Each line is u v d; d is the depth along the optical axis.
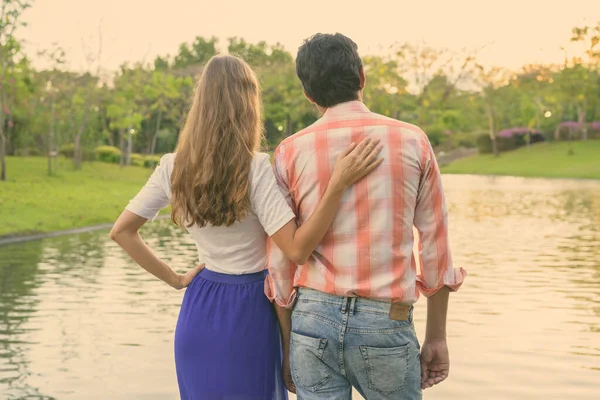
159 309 9.01
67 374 6.25
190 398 3.01
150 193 2.99
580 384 5.94
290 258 2.76
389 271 2.66
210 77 2.90
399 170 2.67
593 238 16.62
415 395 2.76
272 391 3.01
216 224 2.89
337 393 2.72
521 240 16.31
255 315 2.95
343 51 2.77
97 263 13.07
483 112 85.50
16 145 57.94
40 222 19.73
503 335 7.60
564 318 8.40
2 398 5.61
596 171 53.84
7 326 8.10
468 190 37.19
